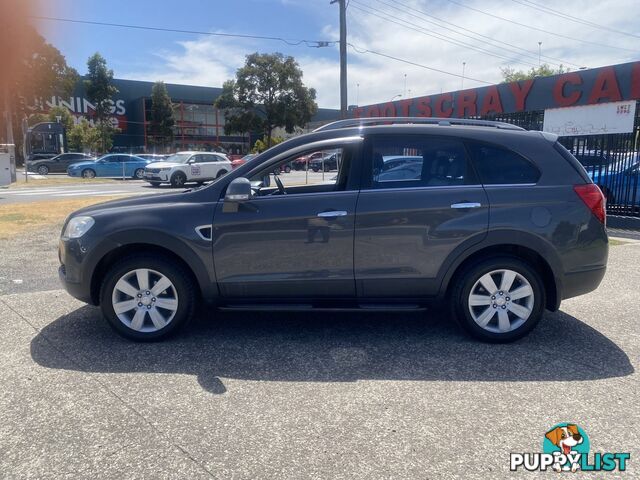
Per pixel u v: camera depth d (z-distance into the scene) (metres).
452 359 3.91
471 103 18.89
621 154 10.98
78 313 4.96
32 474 2.52
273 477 2.51
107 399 3.27
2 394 3.33
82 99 57.25
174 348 4.12
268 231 4.07
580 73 14.83
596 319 4.85
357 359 3.92
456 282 4.19
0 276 6.38
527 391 3.39
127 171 28.08
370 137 4.25
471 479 2.50
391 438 2.85
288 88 46.50
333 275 4.14
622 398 3.29
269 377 3.61
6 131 43.22
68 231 4.23
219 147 64.50
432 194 4.10
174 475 2.52
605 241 4.19
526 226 4.05
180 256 4.09
